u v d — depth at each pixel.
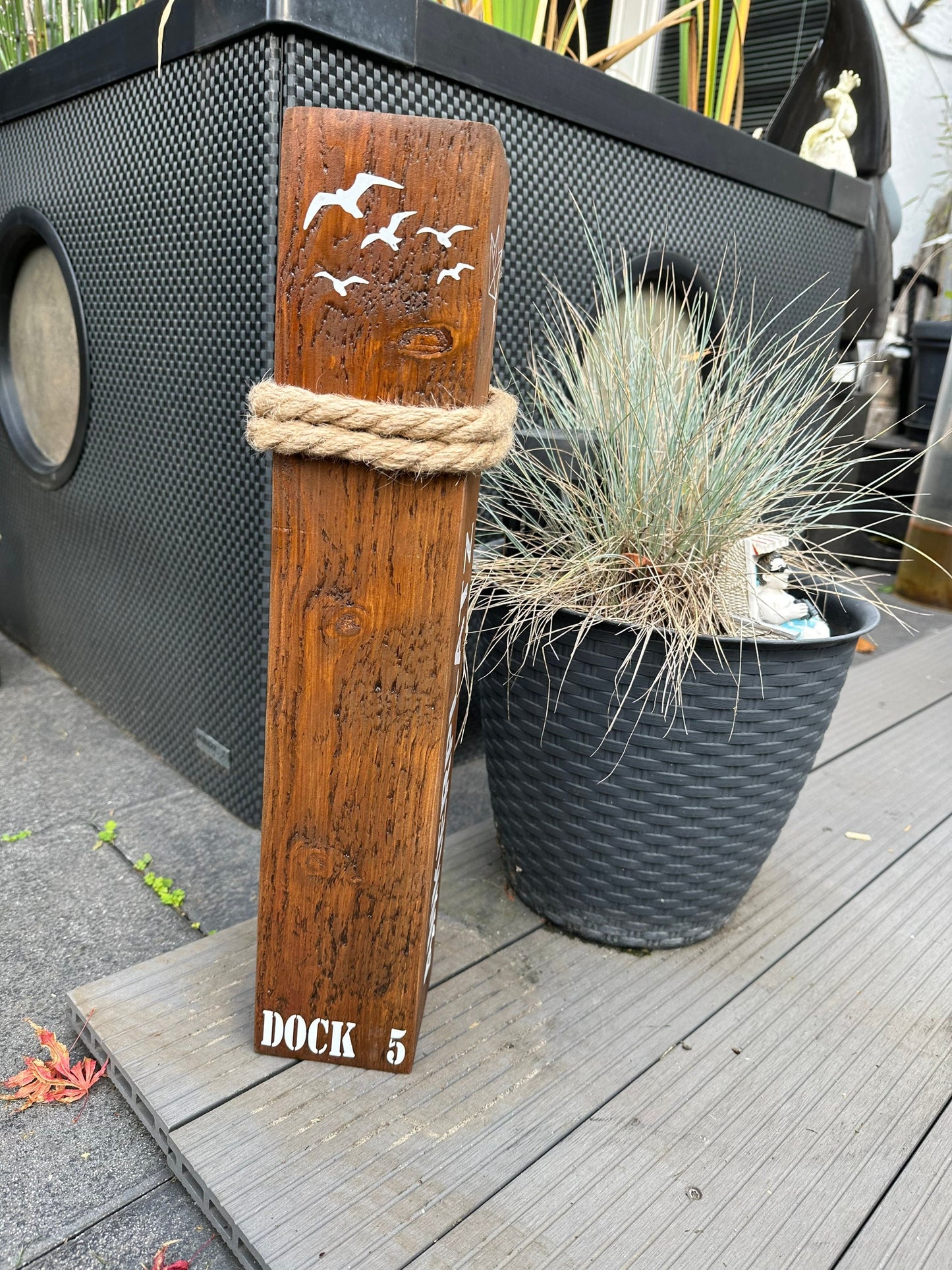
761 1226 0.84
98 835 1.52
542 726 1.12
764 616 1.17
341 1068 0.99
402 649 0.86
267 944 0.95
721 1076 1.02
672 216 1.78
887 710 2.10
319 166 0.72
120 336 1.57
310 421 0.77
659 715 1.04
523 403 1.56
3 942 1.25
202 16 1.20
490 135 0.71
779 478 1.27
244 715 1.49
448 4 1.67
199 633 1.55
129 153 1.44
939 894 1.41
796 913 1.34
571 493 1.21
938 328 3.08
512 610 1.11
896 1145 0.94
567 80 1.48
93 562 1.84
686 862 1.14
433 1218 0.83
